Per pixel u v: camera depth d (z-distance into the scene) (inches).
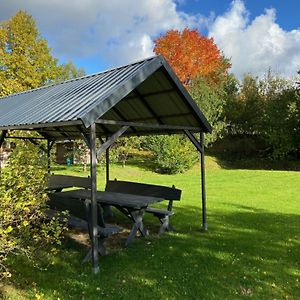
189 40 1043.3
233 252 227.0
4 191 156.2
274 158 928.3
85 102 197.8
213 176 705.6
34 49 897.5
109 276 186.7
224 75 1213.7
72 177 387.9
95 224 195.5
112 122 204.7
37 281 179.5
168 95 258.8
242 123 1060.5
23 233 170.1
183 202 415.2
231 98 1089.4
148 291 167.9
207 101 882.8
